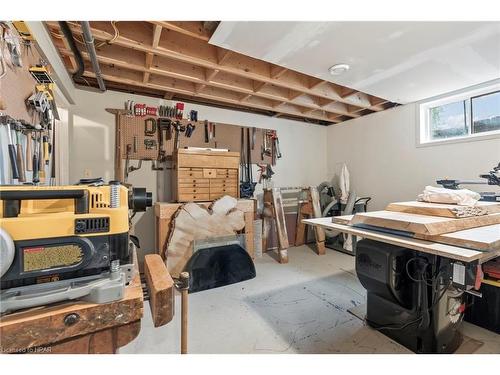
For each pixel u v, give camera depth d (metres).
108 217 0.79
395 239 1.45
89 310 0.69
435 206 1.82
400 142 3.69
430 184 3.33
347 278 2.87
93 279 0.75
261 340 1.74
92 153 2.95
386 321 1.80
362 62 2.32
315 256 3.74
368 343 1.71
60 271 0.71
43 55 1.84
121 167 2.98
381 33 1.87
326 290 2.55
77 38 2.06
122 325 0.75
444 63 2.34
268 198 3.75
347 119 4.55
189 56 2.26
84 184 0.91
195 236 2.81
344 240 3.94
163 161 3.26
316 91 3.11
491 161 2.79
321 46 2.05
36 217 0.70
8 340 0.61
